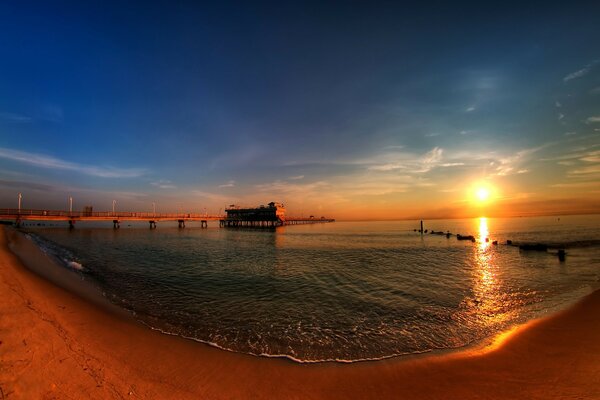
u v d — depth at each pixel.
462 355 7.02
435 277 17.08
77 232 58.03
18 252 22.00
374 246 37.31
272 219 91.06
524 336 8.02
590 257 25.50
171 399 4.95
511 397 5.21
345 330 8.86
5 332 6.61
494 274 18.11
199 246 35.12
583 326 8.58
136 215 71.56
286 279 16.33
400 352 7.29
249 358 6.85
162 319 9.55
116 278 15.77
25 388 4.64
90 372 5.48
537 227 78.12
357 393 5.43
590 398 5.08
